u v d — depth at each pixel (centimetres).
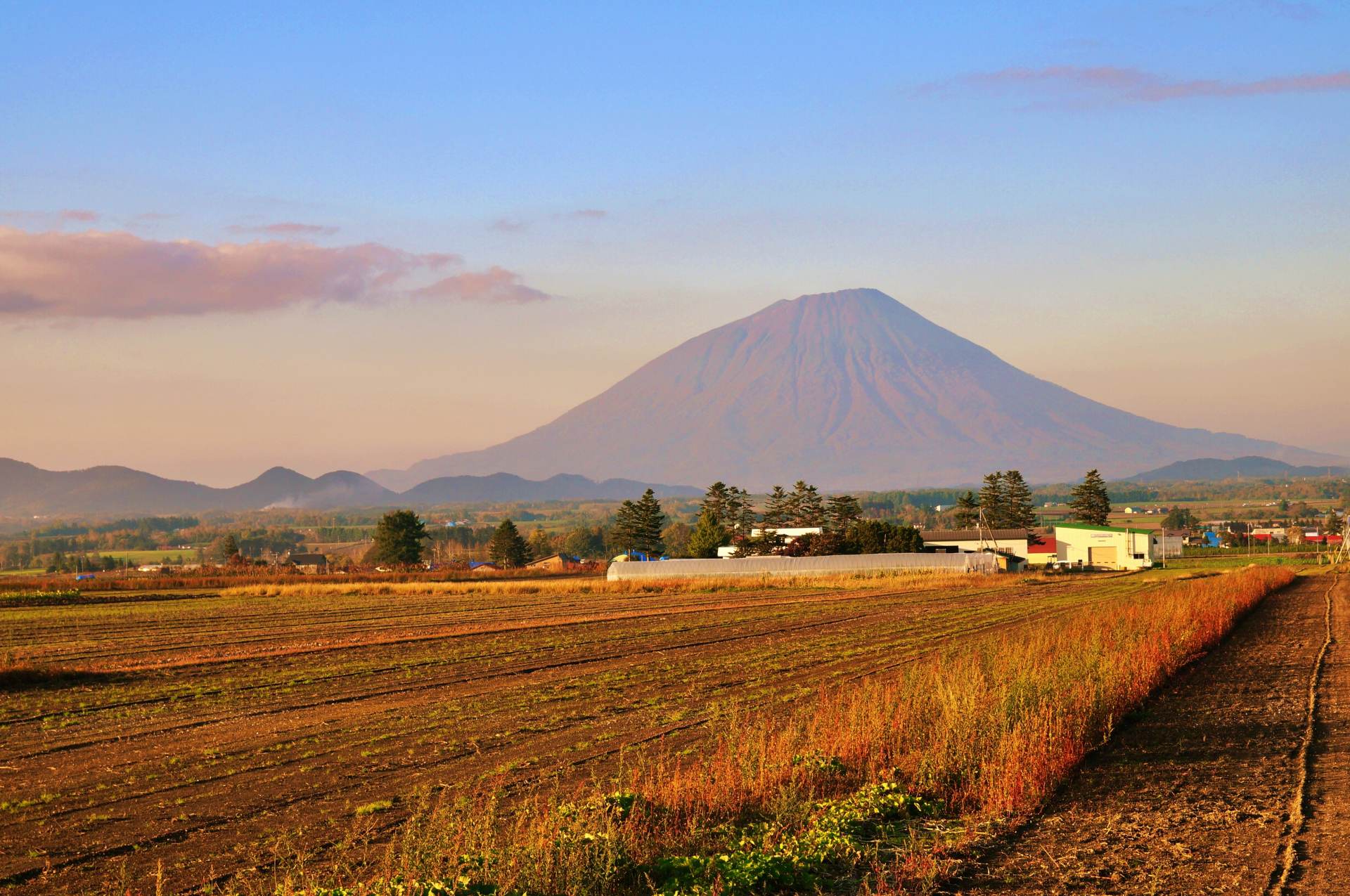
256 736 1923
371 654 3288
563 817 1122
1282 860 1102
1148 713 1988
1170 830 1223
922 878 1054
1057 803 1353
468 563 16038
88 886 1090
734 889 1012
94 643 3934
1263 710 2020
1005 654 2267
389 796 1423
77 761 1728
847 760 1488
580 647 3431
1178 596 4506
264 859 1165
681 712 2070
